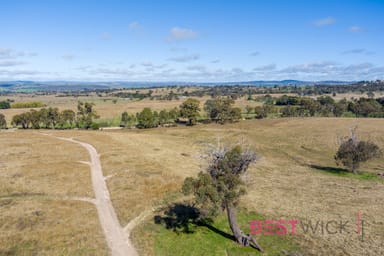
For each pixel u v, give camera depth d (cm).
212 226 2784
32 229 2552
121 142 7006
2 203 3089
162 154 5825
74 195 3409
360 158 4844
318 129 9044
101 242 2391
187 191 2316
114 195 3397
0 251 2208
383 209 3238
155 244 2416
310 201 3497
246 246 2420
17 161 4741
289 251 2342
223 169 2345
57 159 4988
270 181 4425
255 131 9556
